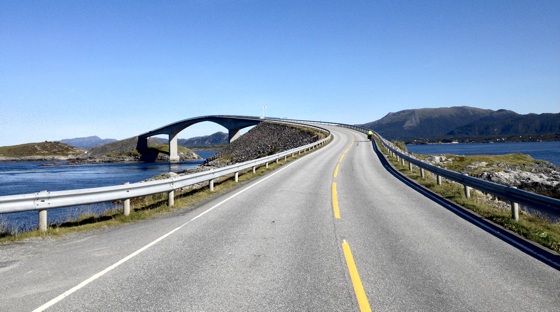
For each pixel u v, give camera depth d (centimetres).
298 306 432
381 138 4938
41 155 16288
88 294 471
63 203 862
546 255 645
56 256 649
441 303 444
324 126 9525
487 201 1434
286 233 792
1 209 759
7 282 519
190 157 15950
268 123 9694
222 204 1187
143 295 467
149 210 1102
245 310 421
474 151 15350
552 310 428
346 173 2091
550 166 4244
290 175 2020
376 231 809
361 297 459
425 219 938
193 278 527
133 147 15112
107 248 700
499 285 504
